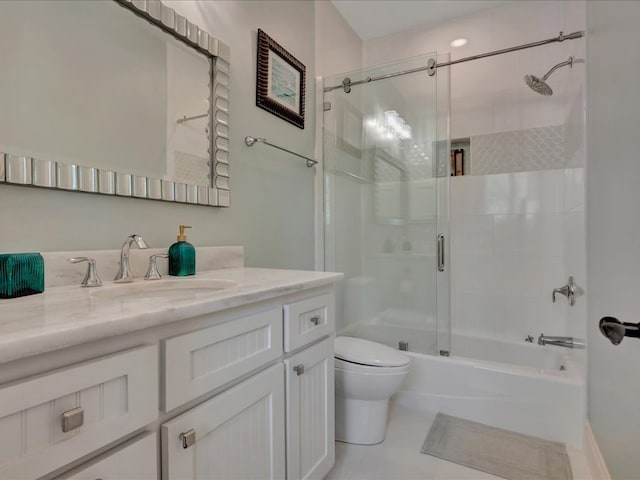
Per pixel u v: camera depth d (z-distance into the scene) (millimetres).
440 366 1916
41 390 467
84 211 1006
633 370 919
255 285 944
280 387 974
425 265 2379
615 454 1090
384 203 2508
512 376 1738
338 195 2369
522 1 2289
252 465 871
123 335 582
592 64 1447
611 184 1138
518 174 2301
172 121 1255
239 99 1571
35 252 891
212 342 752
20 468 446
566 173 2092
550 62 2211
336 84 2314
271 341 943
